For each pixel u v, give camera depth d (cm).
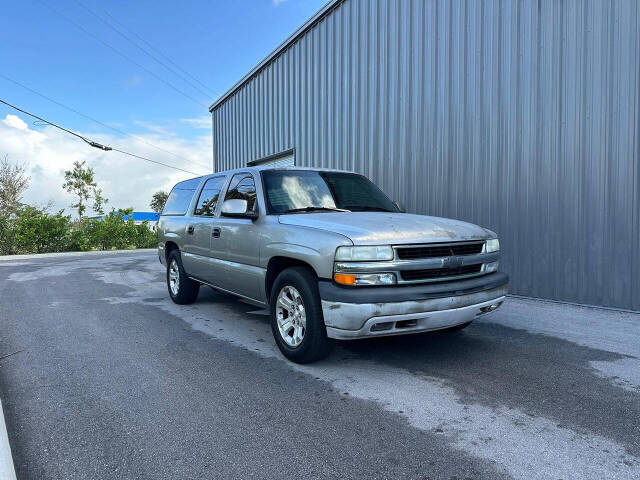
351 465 237
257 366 388
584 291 586
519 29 638
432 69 768
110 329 519
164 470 234
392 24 851
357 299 332
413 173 809
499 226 671
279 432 273
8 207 2508
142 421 288
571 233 593
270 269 430
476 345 443
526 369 376
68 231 2117
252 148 1446
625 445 255
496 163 672
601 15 555
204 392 333
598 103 562
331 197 486
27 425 285
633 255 542
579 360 397
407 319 341
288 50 1216
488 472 229
